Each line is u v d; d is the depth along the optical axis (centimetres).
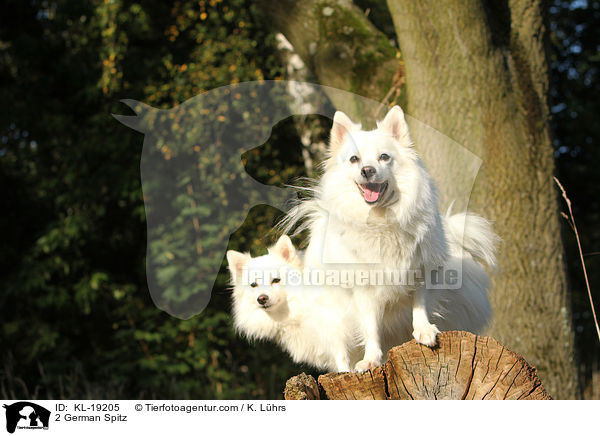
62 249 856
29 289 815
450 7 493
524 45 522
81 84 895
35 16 945
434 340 290
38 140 916
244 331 517
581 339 965
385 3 912
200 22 836
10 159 934
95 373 791
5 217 923
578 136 1089
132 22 809
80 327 867
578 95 1130
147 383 755
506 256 497
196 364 781
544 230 504
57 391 764
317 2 586
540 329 500
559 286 510
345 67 564
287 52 790
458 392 279
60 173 893
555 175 521
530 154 505
